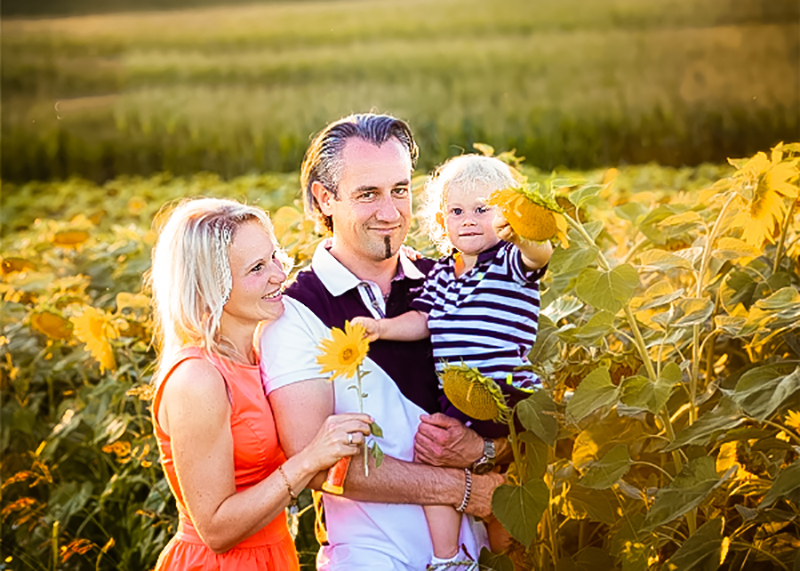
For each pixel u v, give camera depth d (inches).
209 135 641.6
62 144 639.8
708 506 90.3
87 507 144.3
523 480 90.5
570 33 824.3
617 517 94.5
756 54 718.5
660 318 88.4
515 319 92.3
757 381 81.4
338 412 92.7
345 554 92.0
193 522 84.7
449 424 91.2
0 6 952.3
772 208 93.0
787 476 76.6
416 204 155.5
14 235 300.8
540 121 560.4
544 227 80.8
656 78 710.5
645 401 82.9
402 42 875.4
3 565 137.3
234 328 89.0
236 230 86.4
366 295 95.8
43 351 154.6
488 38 856.3
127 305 139.0
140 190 370.3
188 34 927.7
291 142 584.4
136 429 141.9
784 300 84.0
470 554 93.7
